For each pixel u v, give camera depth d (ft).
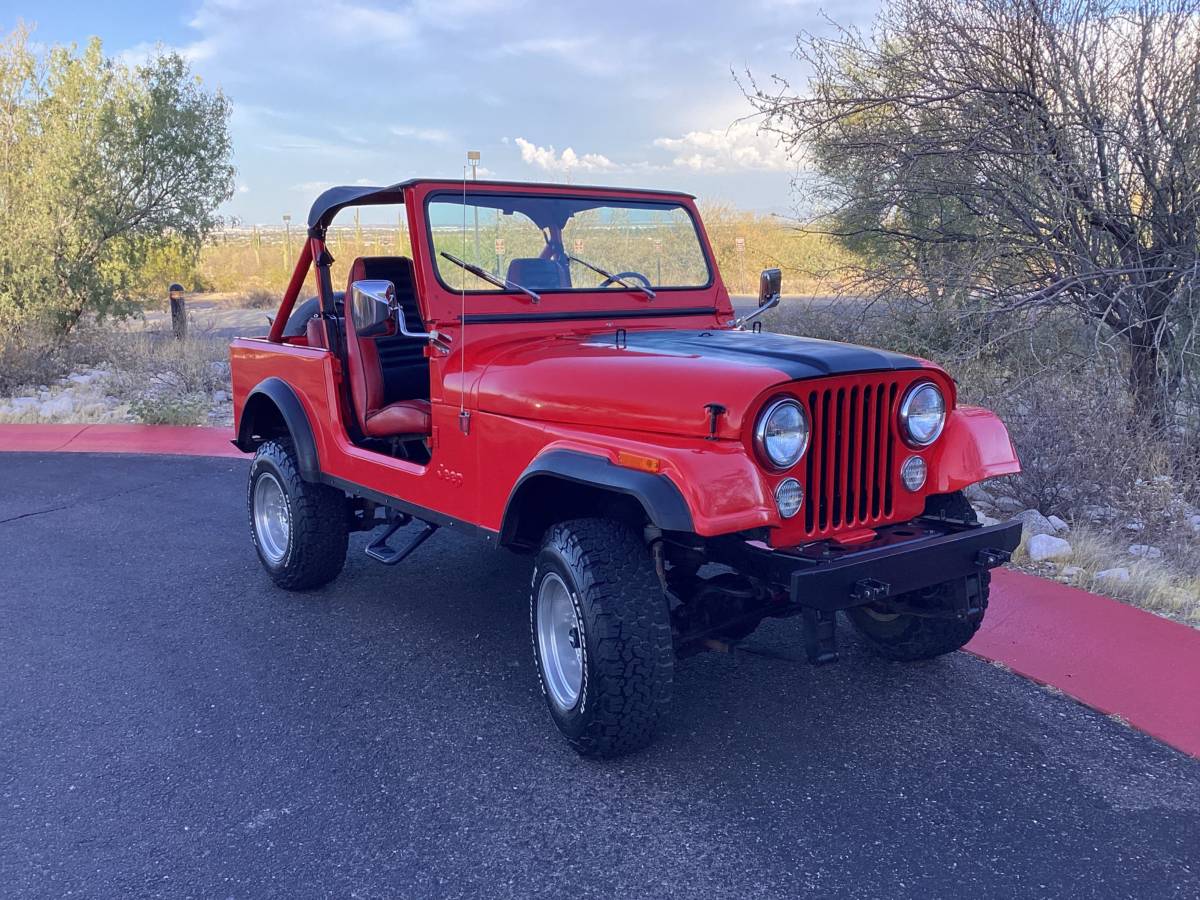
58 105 44.47
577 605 10.47
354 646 14.60
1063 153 22.62
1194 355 20.51
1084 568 16.84
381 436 15.05
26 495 23.76
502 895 8.81
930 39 24.02
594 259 14.69
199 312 77.56
